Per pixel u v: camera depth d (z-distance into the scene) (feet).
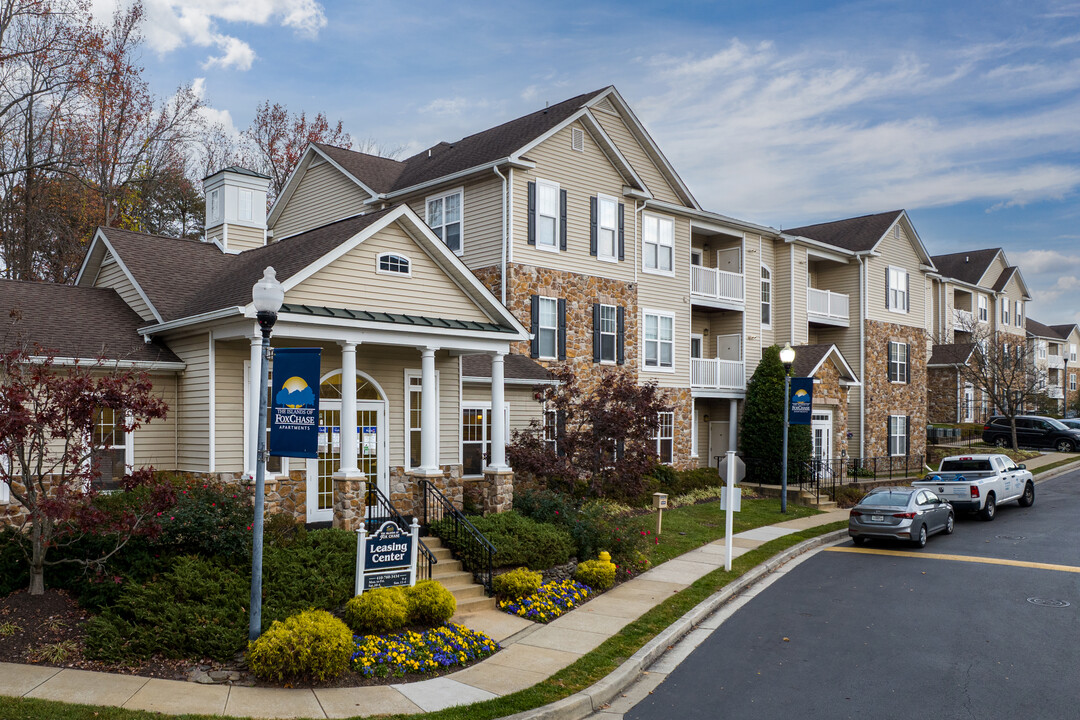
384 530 38.91
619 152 86.22
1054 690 32.09
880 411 122.62
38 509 35.96
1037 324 223.71
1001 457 85.51
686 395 95.86
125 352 49.90
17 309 43.55
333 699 29.60
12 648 31.96
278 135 137.08
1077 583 50.83
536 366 75.41
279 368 33.71
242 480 46.01
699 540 64.69
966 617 43.21
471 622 40.86
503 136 85.20
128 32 100.99
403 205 51.37
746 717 29.55
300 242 54.90
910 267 132.57
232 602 35.22
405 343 51.34
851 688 32.48
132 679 30.04
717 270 101.96
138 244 60.95
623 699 31.63
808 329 121.39
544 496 58.85
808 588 50.70
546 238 80.23
